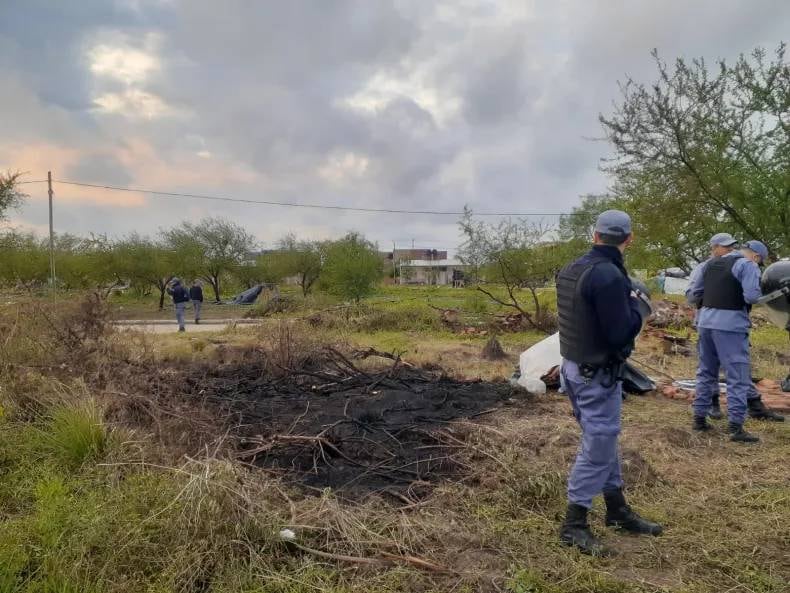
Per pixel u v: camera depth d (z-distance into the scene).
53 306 7.98
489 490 4.39
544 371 8.07
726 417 6.68
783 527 3.88
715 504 4.28
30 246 33.00
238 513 3.53
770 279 6.42
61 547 3.32
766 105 14.83
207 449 4.48
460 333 16.59
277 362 9.43
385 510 4.04
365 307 18.56
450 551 3.52
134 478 4.10
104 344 7.32
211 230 39.31
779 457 5.28
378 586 3.19
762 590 3.21
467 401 7.37
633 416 6.82
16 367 6.38
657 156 15.68
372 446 5.50
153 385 6.91
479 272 18.67
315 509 3.84
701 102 15.27
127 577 3.16
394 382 8.50
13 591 3.01
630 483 4.58
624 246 3.77
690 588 3.21
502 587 3.23
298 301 26.22
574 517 3.68
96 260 33.78
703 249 16.75
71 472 4.56
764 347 11.77
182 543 3.32
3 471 4.58
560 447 5.30
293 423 6.15
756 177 14.97
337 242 31.61
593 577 3.28
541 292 25.64
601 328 3.61
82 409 5.13
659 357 11.19
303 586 3.15
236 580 3.14
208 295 47.09
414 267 76.38
